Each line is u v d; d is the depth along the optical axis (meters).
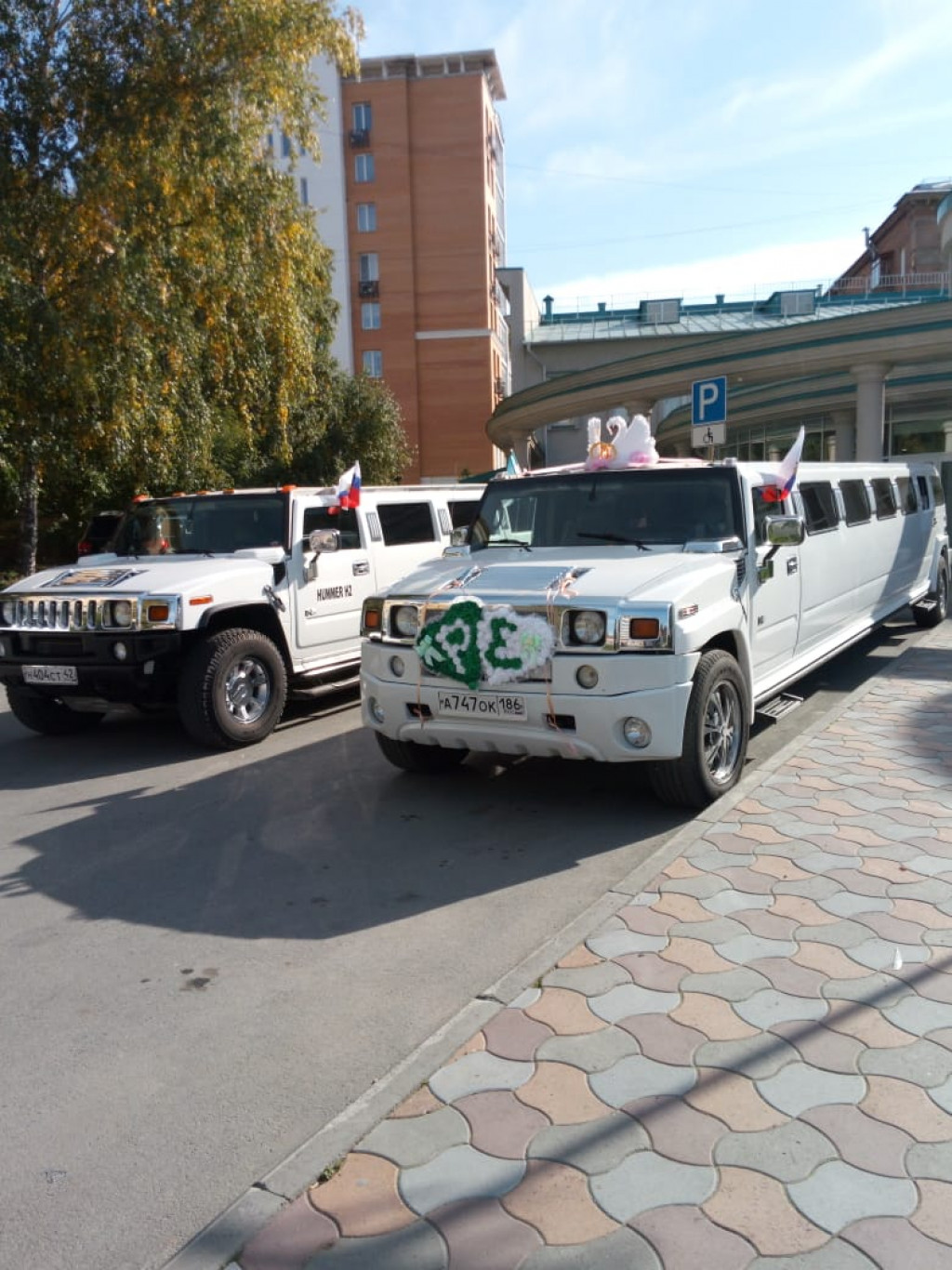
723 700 5.57
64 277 14.33
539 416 28.14
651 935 3.78
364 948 4.00
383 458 32.44
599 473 6.50
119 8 14.01
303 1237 2.34
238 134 14.34
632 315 54.84
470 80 48.44
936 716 6.93
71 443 14.84
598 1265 2.21
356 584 8.80
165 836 5.50
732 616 5.61
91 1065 3.23
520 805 5.75
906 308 18.94
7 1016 3.57
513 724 5.23
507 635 5.10
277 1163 2.70
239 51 14.25
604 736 4.97
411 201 49.09
